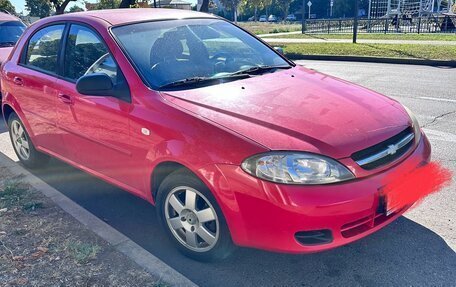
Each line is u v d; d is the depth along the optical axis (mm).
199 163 2746
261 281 2848
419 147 3127
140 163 3223
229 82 3434
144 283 2764
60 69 4078
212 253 2928
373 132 2809
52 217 3674
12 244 3270
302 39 21953
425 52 13461
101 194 4277
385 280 2799
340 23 28953
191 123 2844
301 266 2979
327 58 14453
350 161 2586
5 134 6535
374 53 13992
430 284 2742
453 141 5215
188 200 2947
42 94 4211
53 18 4430
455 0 40969
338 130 2725
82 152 3904
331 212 2473
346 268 2938
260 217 2557
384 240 3236
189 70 3531
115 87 3352
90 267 2953
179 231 3119
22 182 4445
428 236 3268
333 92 3336
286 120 2783
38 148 4641
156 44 3641
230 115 2846
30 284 2803
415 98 7520
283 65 4102
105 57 3568
